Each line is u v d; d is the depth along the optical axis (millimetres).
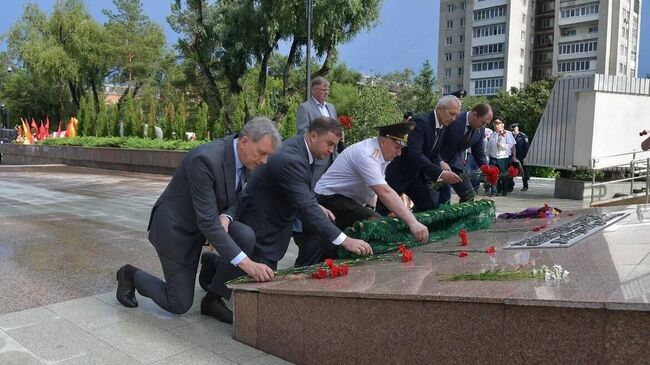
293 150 3936
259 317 3318
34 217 8562
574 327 2221
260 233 4031
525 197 12062
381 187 4145
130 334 3600
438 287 2695
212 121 30516
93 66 39750
